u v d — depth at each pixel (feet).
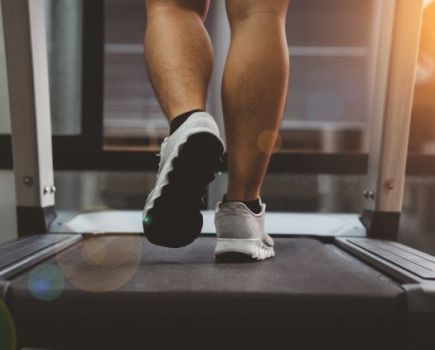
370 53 9.44
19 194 4.59
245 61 2.76
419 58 7.45
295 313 2.23
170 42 2.73
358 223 5.02
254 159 2.90
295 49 9.65
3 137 6.41
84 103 6.81
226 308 2.23
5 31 4.40
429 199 6.82
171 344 2.23
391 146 4.69
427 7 6.97
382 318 2.25
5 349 2.26
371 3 9.53
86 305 2.24
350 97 9.40
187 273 2.69
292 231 4.76
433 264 2.95
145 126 9.07
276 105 2.82
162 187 2.59
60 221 4.84
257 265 2.99
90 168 6.81
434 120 7.47
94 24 6.82
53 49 6.87
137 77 9.30
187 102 2.66
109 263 3.08
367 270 2.92
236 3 2.83
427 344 2.24
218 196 6.50
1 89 6.50
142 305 2.23
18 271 2.67
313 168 6.97
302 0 9.72
